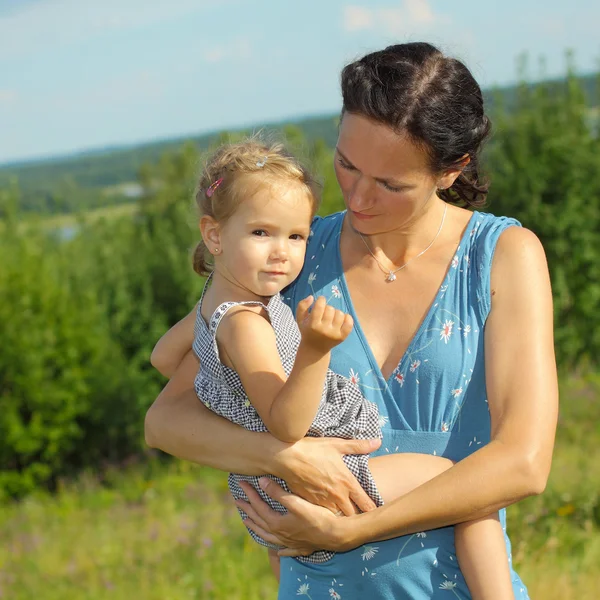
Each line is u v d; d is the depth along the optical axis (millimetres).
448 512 2051
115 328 13688
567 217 12852
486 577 2184
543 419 2068
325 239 2547
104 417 13023
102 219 16766
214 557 6184
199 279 13703
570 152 13016
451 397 2260
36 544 7469
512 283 2221
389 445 2312
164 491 10312
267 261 2301
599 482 6852
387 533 2109
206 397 2377
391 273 2373
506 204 13297
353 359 2354
